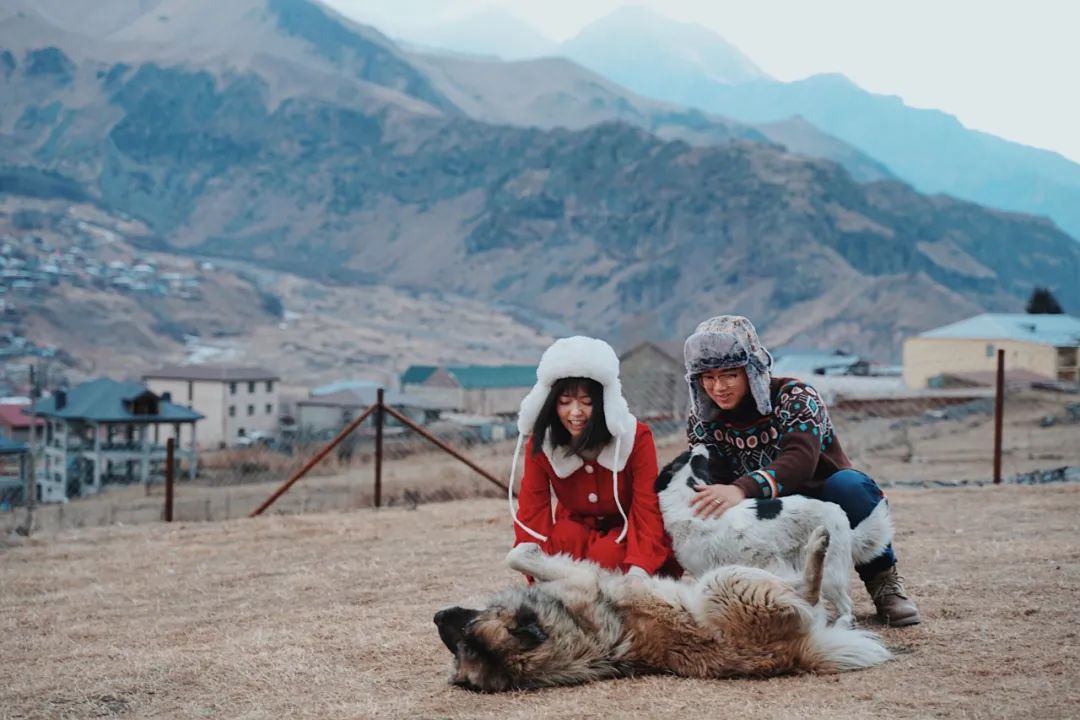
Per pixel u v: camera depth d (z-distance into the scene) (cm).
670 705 376
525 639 405
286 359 19562
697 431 499
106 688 457
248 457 3853
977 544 750
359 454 2728
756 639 407
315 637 535
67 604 711
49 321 19100
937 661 423
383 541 966
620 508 475
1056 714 350
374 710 395
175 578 805
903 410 3466
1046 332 6406
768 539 438
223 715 407
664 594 424
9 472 5394
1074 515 930
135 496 3447
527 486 505
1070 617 488
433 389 9412
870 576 496
